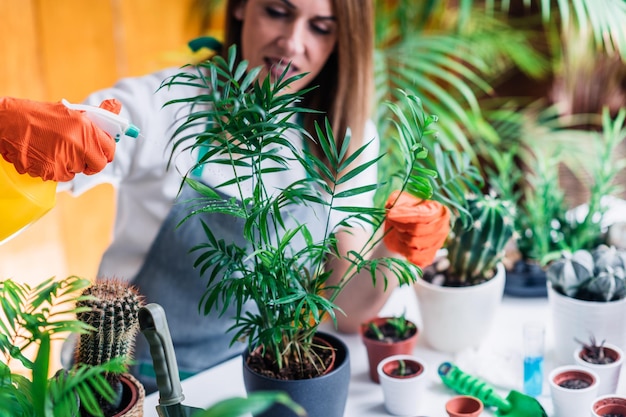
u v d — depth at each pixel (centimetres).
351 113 150
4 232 103
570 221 165
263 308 107
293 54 143
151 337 90
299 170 148
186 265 148
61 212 263
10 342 102
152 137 150
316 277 110
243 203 103
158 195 150
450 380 126
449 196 126
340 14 143
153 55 277
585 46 253
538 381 124
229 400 68
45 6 249
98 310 97
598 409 109
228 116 99
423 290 139
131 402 104
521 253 165
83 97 264
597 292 131
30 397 88
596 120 262
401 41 234
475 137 241
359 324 146
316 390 107
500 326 149
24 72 248
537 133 245
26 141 99
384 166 197
